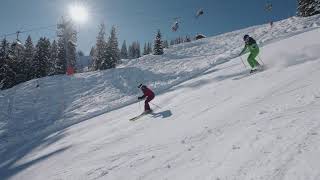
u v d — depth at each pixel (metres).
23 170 11.23
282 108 8.01
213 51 40.31
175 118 11.50
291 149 5.62
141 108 16.22
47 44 49.91
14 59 46.94
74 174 8.68
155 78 27.11
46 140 15.62
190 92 15.64
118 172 7.75
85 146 11.75
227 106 10.43
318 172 4.71
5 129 20.41
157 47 46.09
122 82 27.17
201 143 7.70
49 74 49.91
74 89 26.80
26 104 24.66
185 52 42.59
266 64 15.80
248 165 5.65
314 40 18.34
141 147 9.21
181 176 6.25
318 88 8.62
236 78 15.02
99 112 19.81
